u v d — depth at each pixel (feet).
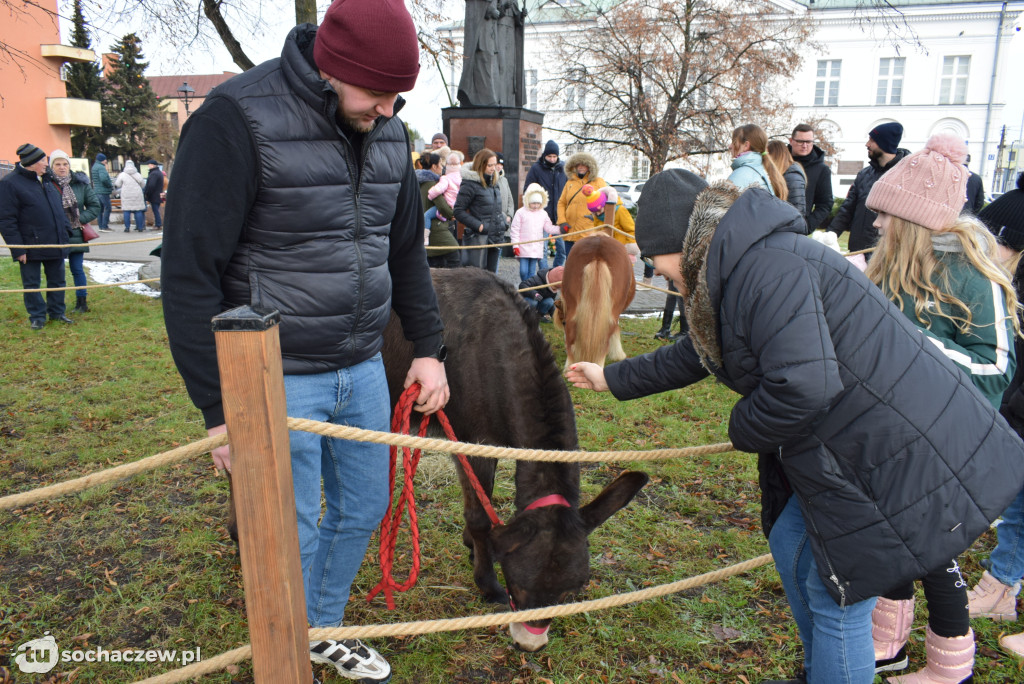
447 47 28.17
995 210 8.58
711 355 5.80
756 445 5.37
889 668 7.80
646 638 8.66
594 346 17.43
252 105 5.46
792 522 6.40
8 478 12.67
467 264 25.16
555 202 31.35
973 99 109.40
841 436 5.35
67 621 8.75
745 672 8.04
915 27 109.40
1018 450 5.56
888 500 5.32
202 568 9.91
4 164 53.11
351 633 5.40
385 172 6.29
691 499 12.22
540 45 85.46
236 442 4.43
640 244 6.11
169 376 18.67
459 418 8.58
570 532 6.88
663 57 54.44
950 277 6.68
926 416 5.25
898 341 5.34
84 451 13.70
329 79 5.51
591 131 63.46
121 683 7.66
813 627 6.21
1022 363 8.40
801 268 5.10
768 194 5.46
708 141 58.34
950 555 5.27
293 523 4.76
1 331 23.30
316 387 6.32
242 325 4.24
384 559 7.24
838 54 111.96
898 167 6.99
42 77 55.98
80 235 26.23
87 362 19.97
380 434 5.39
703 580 7.20
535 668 8.11
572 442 7.70
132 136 123.75
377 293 6.45
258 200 5.70
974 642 7.57
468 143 38.86
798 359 4.89
